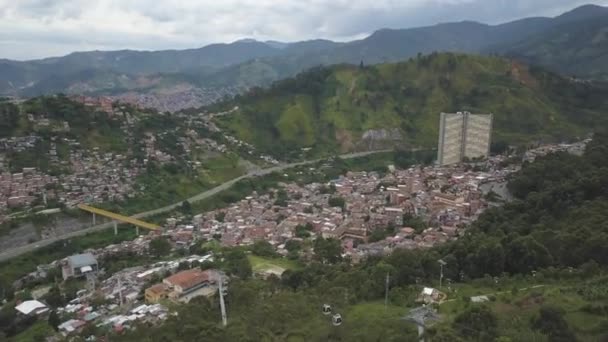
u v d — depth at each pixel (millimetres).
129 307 119625
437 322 77625
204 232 185750
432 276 102625
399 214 175125
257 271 132875
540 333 70312
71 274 157625
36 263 174750
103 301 125812
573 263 99938
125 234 199625
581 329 72062
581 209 125812
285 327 85875
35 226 192250
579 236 103125
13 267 169375
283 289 109500
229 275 127375
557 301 81188
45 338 110500
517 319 75688
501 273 100250
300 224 178500
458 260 105438
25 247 182500
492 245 103000
